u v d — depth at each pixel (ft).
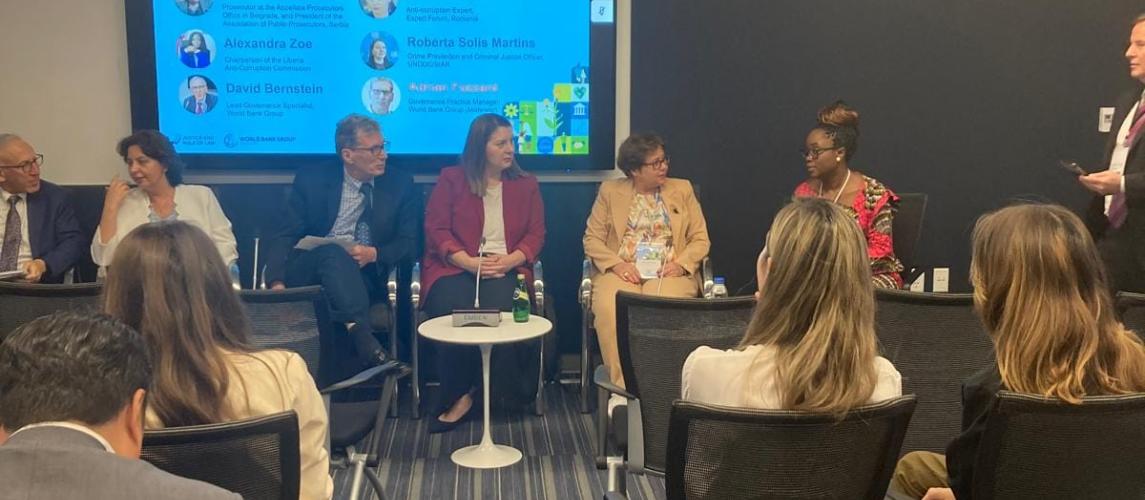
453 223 12.62
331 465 7.95
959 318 6.88
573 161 13.70
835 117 12.02
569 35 13.43
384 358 11.43
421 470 10.40
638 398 7.36
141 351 3.26
